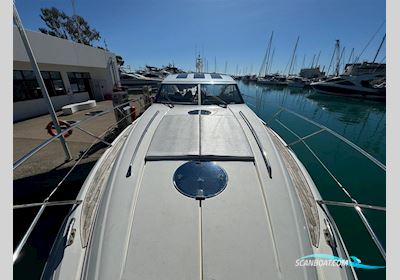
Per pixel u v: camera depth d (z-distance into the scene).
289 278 1.19
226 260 1.24
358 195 4.57
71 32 28.84
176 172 1.81
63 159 4.95
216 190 1.64
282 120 10.28
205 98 3.75
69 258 1.34
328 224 1.59
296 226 1.42
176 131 2.48
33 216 3.35
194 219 1.43
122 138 2.98
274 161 1.94
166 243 1.31
